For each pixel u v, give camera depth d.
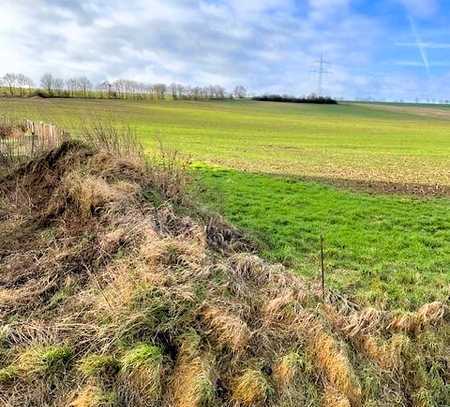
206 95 123.19
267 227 9.79
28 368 4.21
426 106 136.75
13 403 3.94
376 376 4.82
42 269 5.78
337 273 7.46
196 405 4.05
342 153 31.48
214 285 5.39
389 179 18.41
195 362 4.38
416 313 5.83
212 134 45.56
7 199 8.00
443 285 7.15
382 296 6.51
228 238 7.99
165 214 7.07
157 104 94.94
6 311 5.04
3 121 15.88
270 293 5.67
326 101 130.00
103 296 5.09
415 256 8.52
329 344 4.86
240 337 4.70
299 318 5.18
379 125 75.00
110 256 5.90
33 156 9.87
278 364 4.65
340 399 4.43
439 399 4.82
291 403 4.33
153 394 4.11
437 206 12.81
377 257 8.37
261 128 58.53
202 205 8.70
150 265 5.55
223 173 16.59
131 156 8.77
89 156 8.59
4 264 5.96
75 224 6.77
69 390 4.08
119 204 6.89
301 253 8.40
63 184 7.70
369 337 5.25
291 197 12.88
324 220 10.70
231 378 4.45
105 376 4.18
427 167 23.47
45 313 5.05
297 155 28.64
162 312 4.85
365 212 11.58
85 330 4.70
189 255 5.87
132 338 4.55
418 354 5.17
